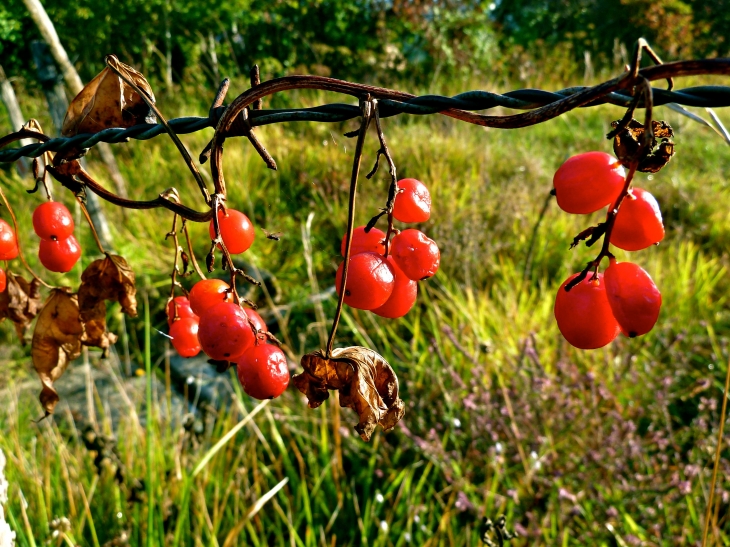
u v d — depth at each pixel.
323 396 0.82
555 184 0.73
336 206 4.86
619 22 12.45
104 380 3.61
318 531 2.46
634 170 0.67
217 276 4.47
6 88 5.21
